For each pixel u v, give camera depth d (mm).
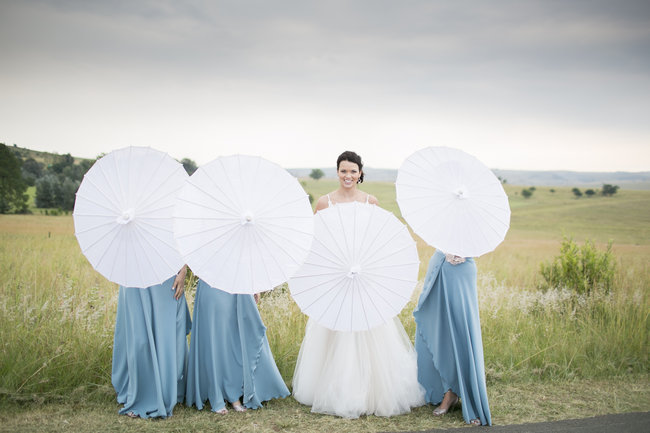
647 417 4652
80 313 5750
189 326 4895
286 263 3936
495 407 4887
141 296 4414
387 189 35969
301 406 4773
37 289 7324
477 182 4473
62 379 4926
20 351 5078
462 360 4562
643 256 12219
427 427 4332
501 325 7043
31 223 13531
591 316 7574
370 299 4289
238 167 3957
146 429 4090
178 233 3854
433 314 4711
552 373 5895
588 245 8703
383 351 4688
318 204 5309
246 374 4617
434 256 4809
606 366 6113
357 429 4246
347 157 5195
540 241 21453
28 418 4270
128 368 4492
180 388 4727
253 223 3852
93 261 4254
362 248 4250
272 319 6676
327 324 4285
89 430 4039
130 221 4191
